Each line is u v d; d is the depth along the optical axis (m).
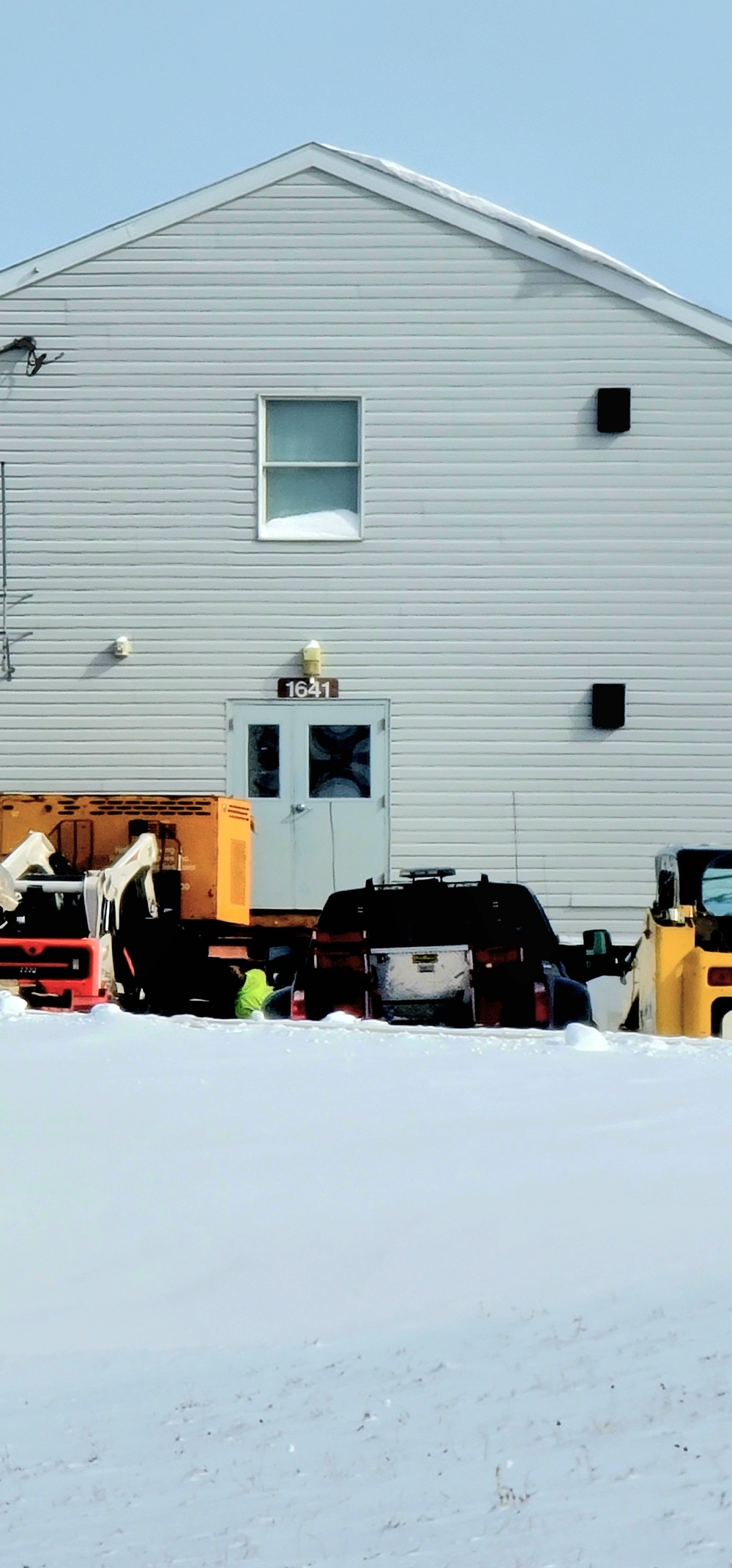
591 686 84.69
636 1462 20.45
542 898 84.31
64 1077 45.09
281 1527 19.81
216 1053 48.25
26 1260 31.42
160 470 85.38
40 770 85.25
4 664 85.31
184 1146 37.62
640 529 84.94
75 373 85.56
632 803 84.62
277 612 85.19
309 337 85.31
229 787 85.00
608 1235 29.77
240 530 85.31
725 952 55.12
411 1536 19.05
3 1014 55.41
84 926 61.84
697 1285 26.70
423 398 85.19
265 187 85.25
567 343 85.00
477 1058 46.94
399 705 84.81
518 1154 35.50
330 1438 22.80
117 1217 33.09
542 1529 18.80
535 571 84.81
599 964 68.06
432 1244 30.33
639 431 85.00
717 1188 31.97
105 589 85.31
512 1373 24.30
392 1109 40.44
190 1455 22.80
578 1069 45.22
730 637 84.69
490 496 85.06
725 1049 48.69
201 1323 28.30
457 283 85.12
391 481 85.06
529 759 84.75
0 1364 27.55
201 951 72.38
